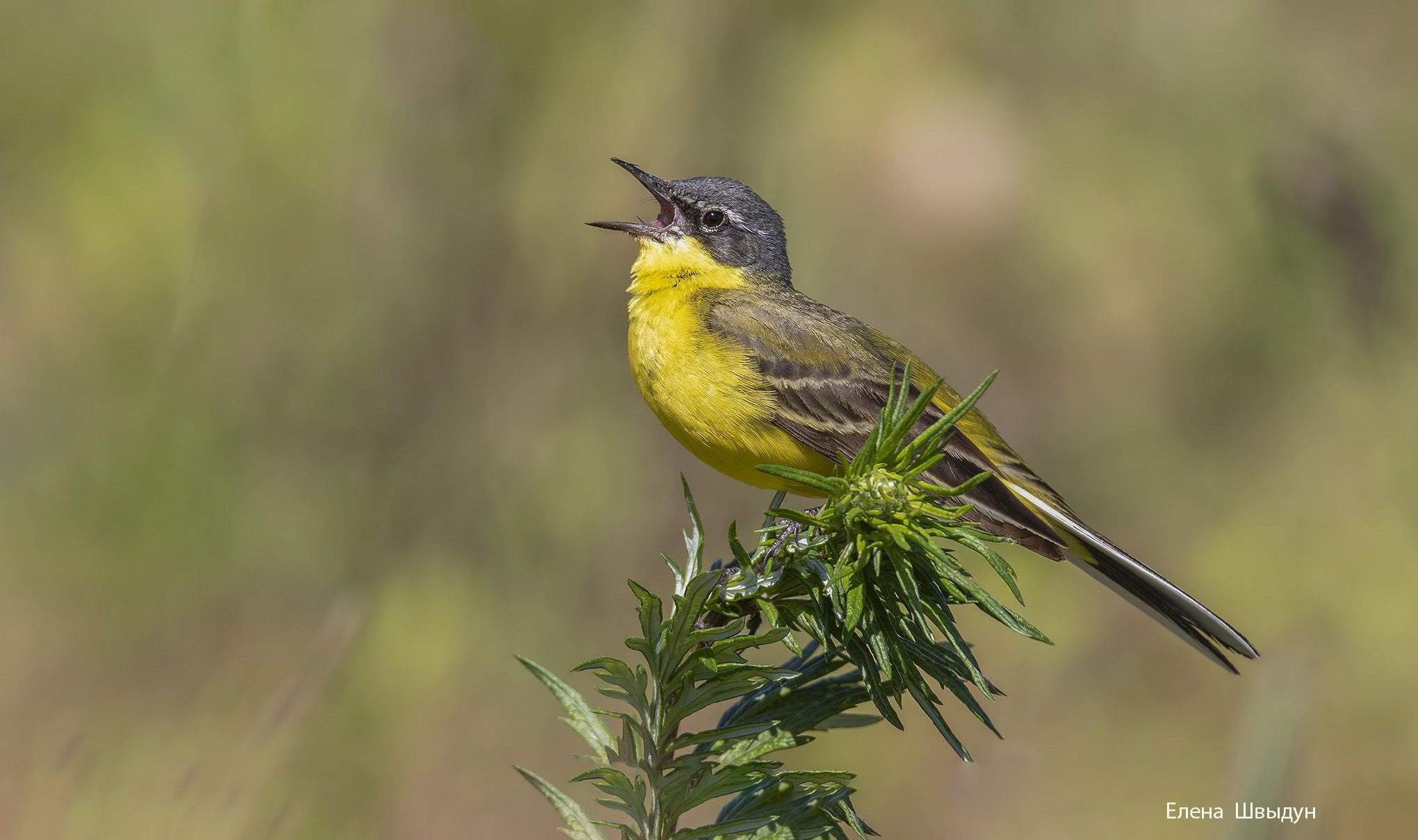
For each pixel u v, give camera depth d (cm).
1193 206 1603
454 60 1395
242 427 1344
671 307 995
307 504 1327
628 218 1428
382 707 1169
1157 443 1552
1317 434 1538
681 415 956
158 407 1328
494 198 1405
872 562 482
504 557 1299
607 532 1320
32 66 1395
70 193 1380
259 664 1166
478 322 1395
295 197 1383
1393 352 1262
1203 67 1636
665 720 477
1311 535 1486
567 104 1428
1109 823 1205
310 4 1383
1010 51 1590
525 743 1173
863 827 474
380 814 1084
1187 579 1497
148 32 1397
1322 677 1356
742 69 1470
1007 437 1540
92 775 722
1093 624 1371
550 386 1375
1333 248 1272
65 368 1350
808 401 938
